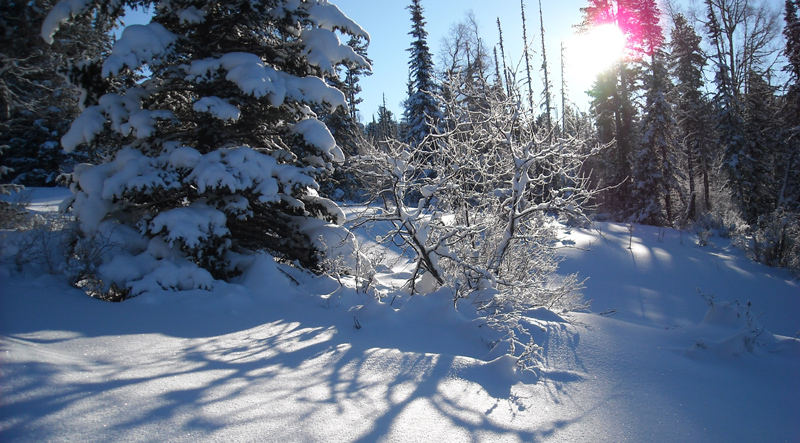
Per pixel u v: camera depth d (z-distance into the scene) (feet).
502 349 14.49
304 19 27.84
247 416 9.34
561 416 10.39
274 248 26.94
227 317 17.75
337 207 27.91
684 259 46.85
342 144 66.49
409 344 15.31
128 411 9.10
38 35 33.14
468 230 20.45
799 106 80.28
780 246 46.39
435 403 10.65
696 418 10.45
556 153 21.18
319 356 13.62
